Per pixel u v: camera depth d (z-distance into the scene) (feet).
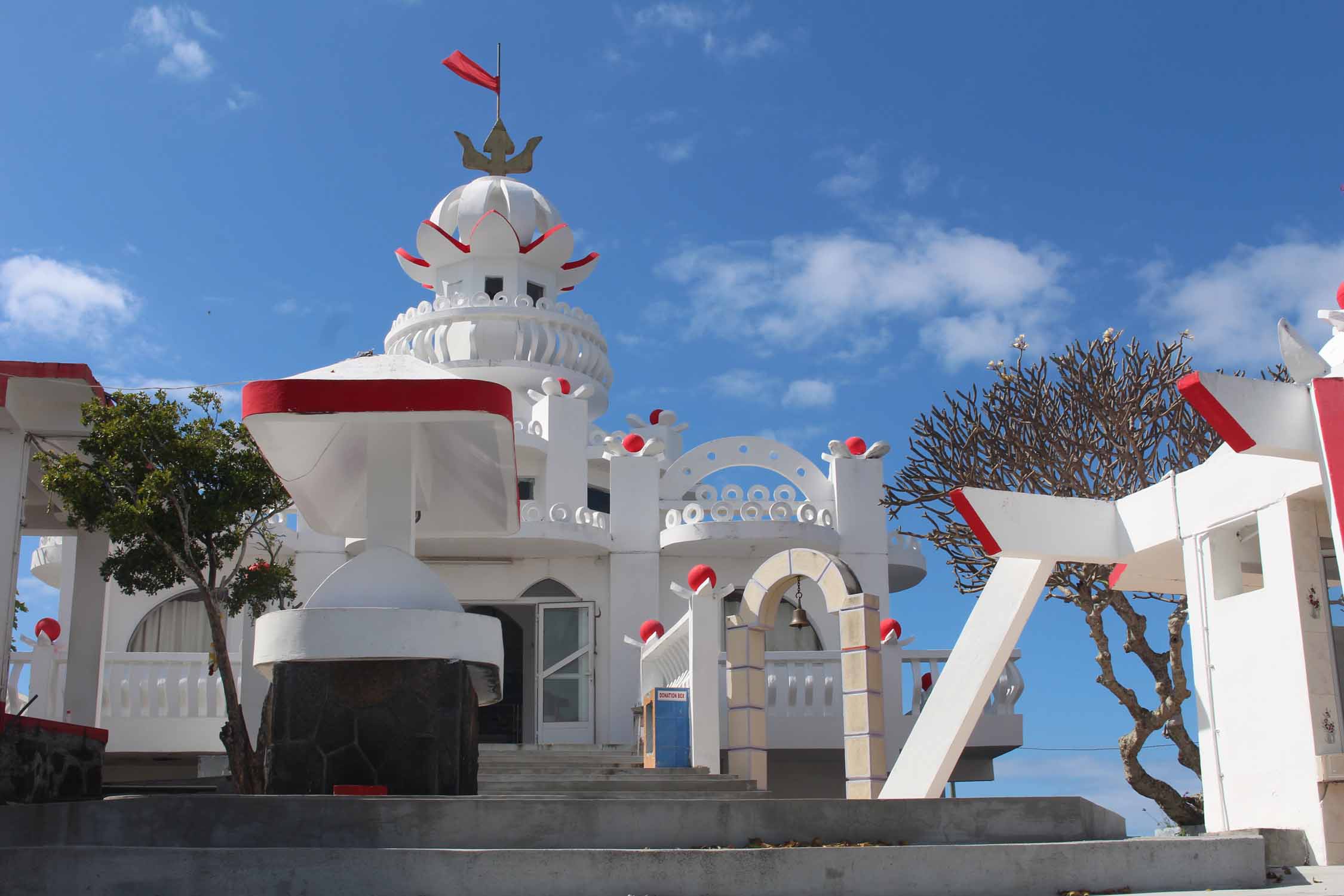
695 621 53.78
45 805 29.55
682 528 71.56
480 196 90.89
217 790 57.16
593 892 26.48
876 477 74.84
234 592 51.31
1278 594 40.93
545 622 72.43
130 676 61.11
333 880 26.30
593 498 81.97
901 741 66.13
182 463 46.39
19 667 60.13
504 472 40.68
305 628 34.88
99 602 51.55
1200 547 44.73
